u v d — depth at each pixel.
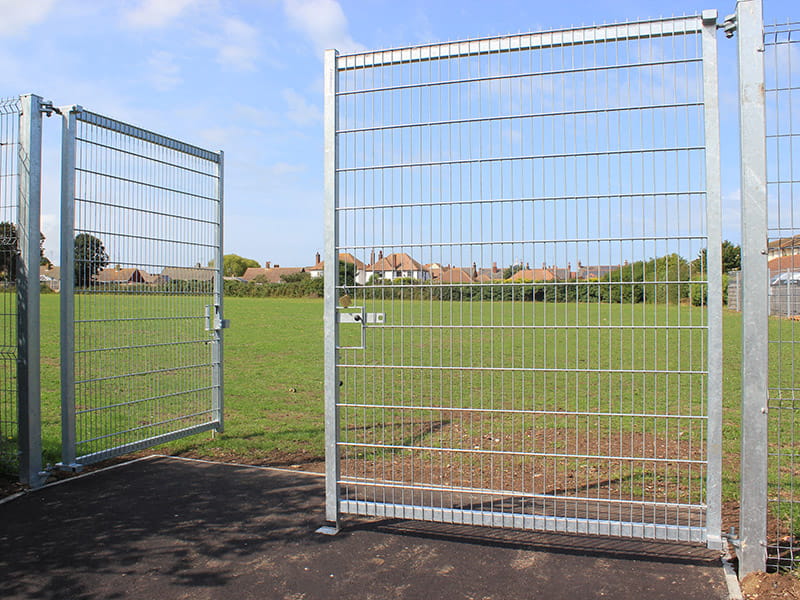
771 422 6.90
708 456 3.57
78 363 6.29
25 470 5.10
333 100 4.19
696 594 3.32
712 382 3.54
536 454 3.89
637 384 9.96
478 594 3.35
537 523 3.84
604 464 5.66
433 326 3.96
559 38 3.80
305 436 6.90
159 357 6.37
